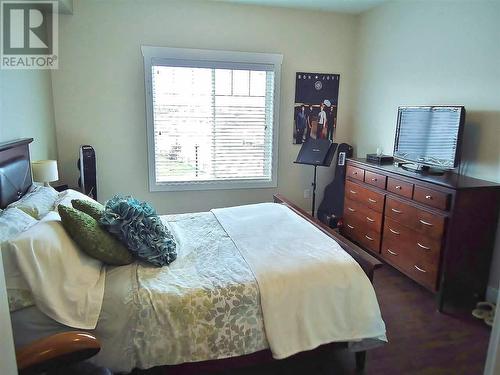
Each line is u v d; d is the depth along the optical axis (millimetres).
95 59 3561
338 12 4098
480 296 2600
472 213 2412
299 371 1894
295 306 1633
